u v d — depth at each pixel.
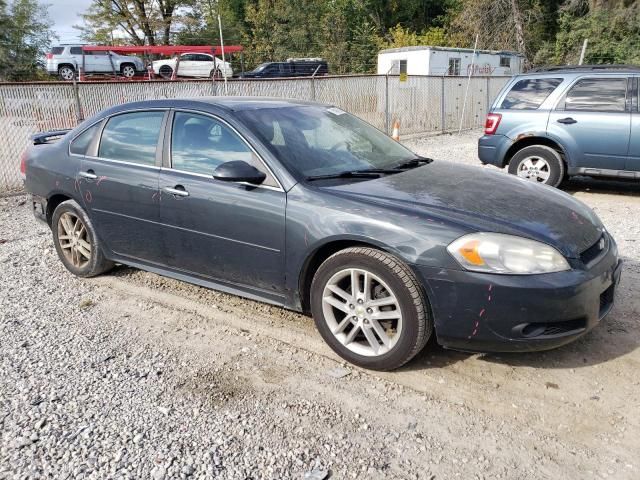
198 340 3.89
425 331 3.23
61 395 3.23
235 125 3.91
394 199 3.42
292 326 4.06
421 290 3.18
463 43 38.12
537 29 36.53
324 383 3.33
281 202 3.59
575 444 2.76
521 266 3.03
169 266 4.39
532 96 8.20
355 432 2.88
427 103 17.64
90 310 4.42
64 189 4.89
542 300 3.00
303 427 2.93
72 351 3.75
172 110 4.30
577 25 32.03
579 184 9.12
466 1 38.00
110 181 4.52
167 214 4.17
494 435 2.84
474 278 3.04
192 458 2.70
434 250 3.11
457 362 3.51
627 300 4.34
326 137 4.20
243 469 2.62
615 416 2.97
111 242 4.72
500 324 3.07
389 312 3.29
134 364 3.58
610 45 29.95
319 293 3.53
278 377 3.41
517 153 8.38
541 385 3.26
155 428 2.93
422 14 50.62
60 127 9.85
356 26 46.66
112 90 10.48
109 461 2.68
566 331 3.16
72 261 5.11
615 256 3.55
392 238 3.19
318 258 3.62
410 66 25.41
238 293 4.03
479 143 8.77
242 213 3.74
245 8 50.06
